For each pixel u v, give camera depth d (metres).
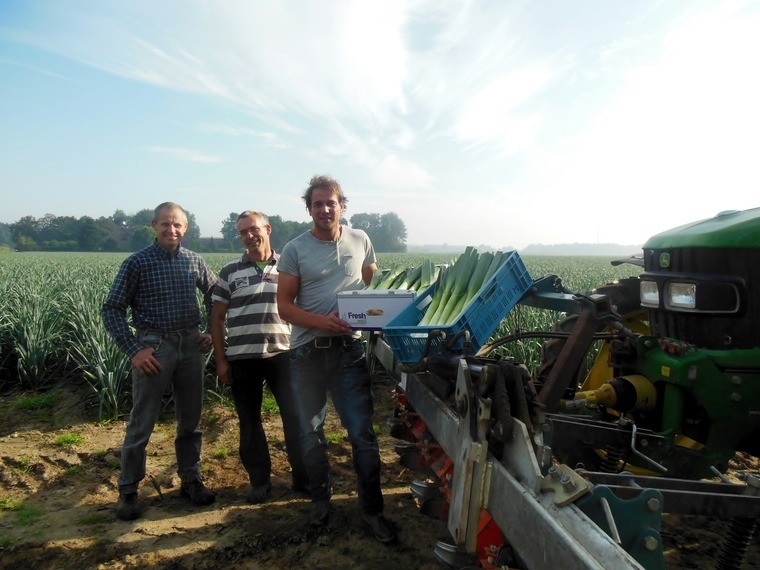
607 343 4.10
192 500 3.97
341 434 5.26
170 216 3.82
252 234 3.97
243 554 3.29
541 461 1.89
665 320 3.29
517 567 1.97
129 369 6.00
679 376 2.93
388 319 3.32
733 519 2.48
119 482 3.72
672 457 2.96
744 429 2.97
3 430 5.46
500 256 3.12
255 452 4.01
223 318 4.10
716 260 2.96
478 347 2.84
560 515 1.63
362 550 3.32
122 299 3.75
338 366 3.57
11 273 17.56
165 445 5.08
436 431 2.66
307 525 3.63
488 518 2.08
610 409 3.43
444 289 3.39
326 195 3.57
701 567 3.05
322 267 3.62
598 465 3.20
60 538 3.48
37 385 6.77
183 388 3.94
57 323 8.33
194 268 4.04
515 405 2.07
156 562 3.21
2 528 3.61
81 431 5.39
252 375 4.02
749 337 2.91
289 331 4.12
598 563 1.38
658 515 1.75
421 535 3.48
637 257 4.39
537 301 3.37
